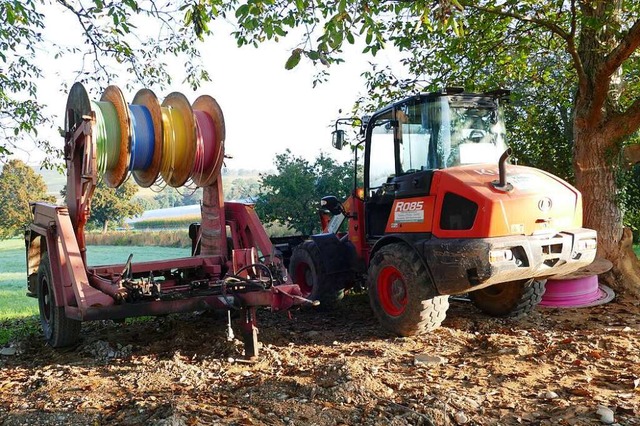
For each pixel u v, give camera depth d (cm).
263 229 671
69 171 604
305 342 610
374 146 717
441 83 1070
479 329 648
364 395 410
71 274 542
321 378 449
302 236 936
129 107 602
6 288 1252
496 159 649
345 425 365
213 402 407
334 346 588
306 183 1507
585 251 592
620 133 838
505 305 679
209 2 629
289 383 442
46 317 636
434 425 368
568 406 395
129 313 515
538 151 1187
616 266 841
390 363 512
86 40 916
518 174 598
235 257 579
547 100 1188
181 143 616
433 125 630
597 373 473
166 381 466
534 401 409
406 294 597
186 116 617
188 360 538
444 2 456
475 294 714
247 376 477
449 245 555
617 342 566
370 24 495
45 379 490
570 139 1149
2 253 1931
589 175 859
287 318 752
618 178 860
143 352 573
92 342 615
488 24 954
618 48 769
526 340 579
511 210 555
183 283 682
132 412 393
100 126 564
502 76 1109
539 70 1148
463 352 551
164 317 755
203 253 695
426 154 634
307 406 393
